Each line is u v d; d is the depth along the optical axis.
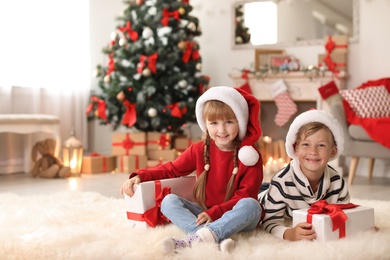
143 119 4.86
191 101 4.90
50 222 2.20
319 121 1.97
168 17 4.86
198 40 5.75
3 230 2.01
